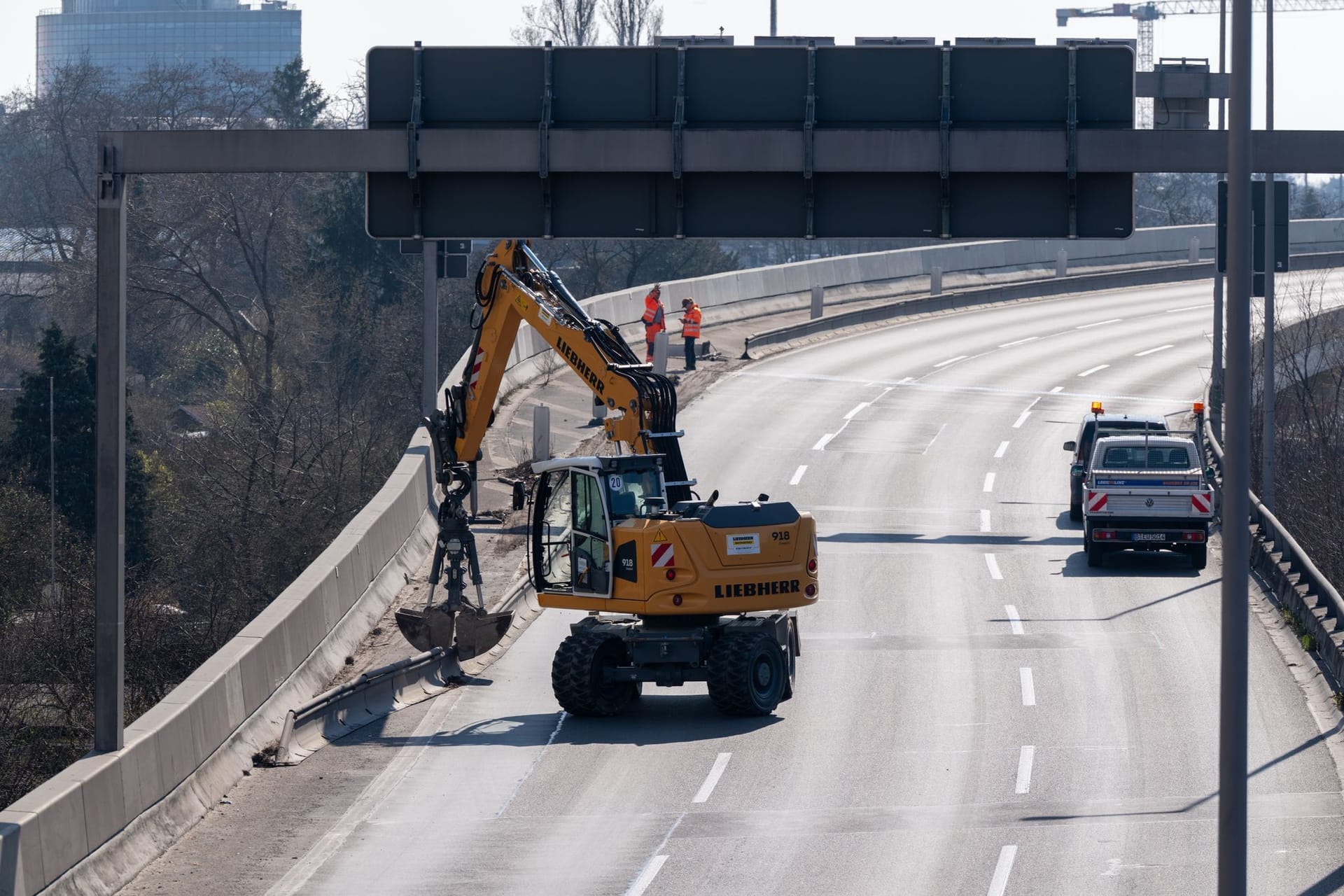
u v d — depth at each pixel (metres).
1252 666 45.62
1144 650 47.62
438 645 48.44
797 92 35.16
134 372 161.50
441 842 31.91
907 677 45.38
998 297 136.75
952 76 34.91
